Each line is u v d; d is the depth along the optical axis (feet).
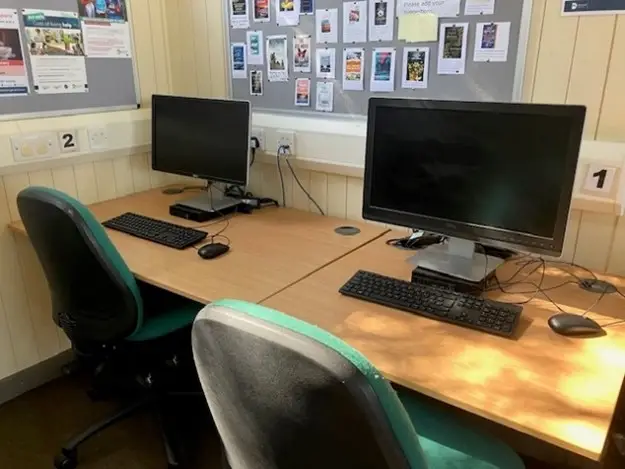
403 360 3.74
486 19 5.48
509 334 3.99
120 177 7.76
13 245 6.79
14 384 7.21
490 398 3.33
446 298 4.46
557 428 3.07
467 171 4.58
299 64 6.93
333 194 6.98
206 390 3.24
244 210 7.13
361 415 2.43
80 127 7.05
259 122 7.30
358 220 6.84
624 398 4.68
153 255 5.70
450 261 5.01
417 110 4.70
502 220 4.50
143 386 6.54
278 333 2.53
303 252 5.75
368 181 5.15
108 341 5.60
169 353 6.21
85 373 7.73
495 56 5.52
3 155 6.36
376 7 6.13
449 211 4.76
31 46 6.50
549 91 5.31
